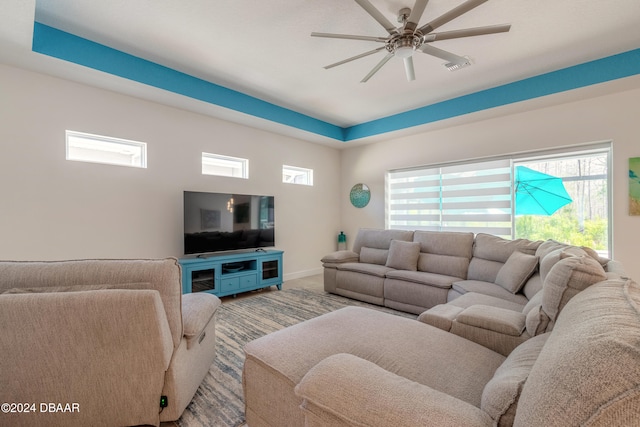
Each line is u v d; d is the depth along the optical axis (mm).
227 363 2135
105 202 3125
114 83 2955
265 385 1285
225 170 4258
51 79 2807
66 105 2883
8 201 2613
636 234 3066
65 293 1204
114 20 2367
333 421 822
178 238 3658
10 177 2619
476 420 711
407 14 2268
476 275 3174
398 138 5078
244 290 3891
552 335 843
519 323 1611
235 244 4043
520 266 2623
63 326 1206
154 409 1403
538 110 3664
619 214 3146
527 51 2812
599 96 3262
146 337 1296
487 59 2963
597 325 653
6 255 2609
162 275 1393
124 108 3236
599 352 547
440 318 1844
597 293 901
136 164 3426
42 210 2768
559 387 561
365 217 5574
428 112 4219
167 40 2645
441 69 3164
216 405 1668
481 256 3277
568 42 2666
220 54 2881
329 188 5738
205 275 3576
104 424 1360
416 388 827
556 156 3688
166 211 3564
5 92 2596
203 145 3904
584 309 809
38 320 1187
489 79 3410
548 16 2311
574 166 3674
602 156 3477
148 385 1369
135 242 3326
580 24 2408
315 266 5449
